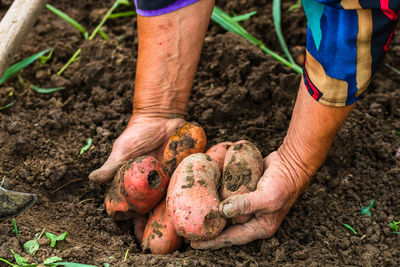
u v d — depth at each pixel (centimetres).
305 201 117
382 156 125
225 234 105
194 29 111
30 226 107
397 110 135
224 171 107
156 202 106
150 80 114
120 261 103
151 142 113
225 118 131
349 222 114
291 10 154
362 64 95
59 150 123
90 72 135
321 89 98
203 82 137
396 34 152
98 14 154
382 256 107
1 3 155
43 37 149
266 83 135
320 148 104
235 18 150
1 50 111
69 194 118
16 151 121
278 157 108
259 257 107
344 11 93
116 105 132
